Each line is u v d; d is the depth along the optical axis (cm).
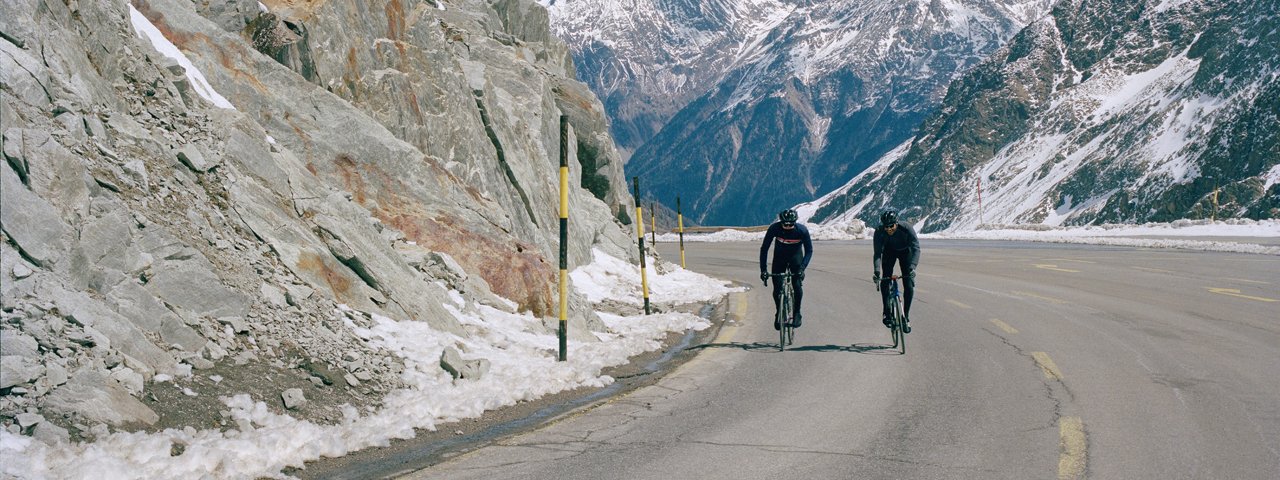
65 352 575
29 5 782
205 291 738
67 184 679
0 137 639
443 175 1341
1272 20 18850
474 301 1147
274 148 1074
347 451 640
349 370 779
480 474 600
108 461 508
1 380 523
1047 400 823
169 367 647
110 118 843
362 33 1460
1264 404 791
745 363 1062
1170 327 1299
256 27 1278
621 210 2556
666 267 2422
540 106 2039
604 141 2478
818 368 1017
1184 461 620
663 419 767
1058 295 1789
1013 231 5106
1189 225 4816
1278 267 2334
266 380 700
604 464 627
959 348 1146
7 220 606
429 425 720
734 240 5294
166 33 1146
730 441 690
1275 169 15562
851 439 692
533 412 798
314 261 921
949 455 644
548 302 1244
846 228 5412
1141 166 19000
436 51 1611
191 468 540
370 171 1230
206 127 980
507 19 2609
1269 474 588
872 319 1492
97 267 663
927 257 3130
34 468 485
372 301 948
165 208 802
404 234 1193
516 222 1692
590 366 977
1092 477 588
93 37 895
